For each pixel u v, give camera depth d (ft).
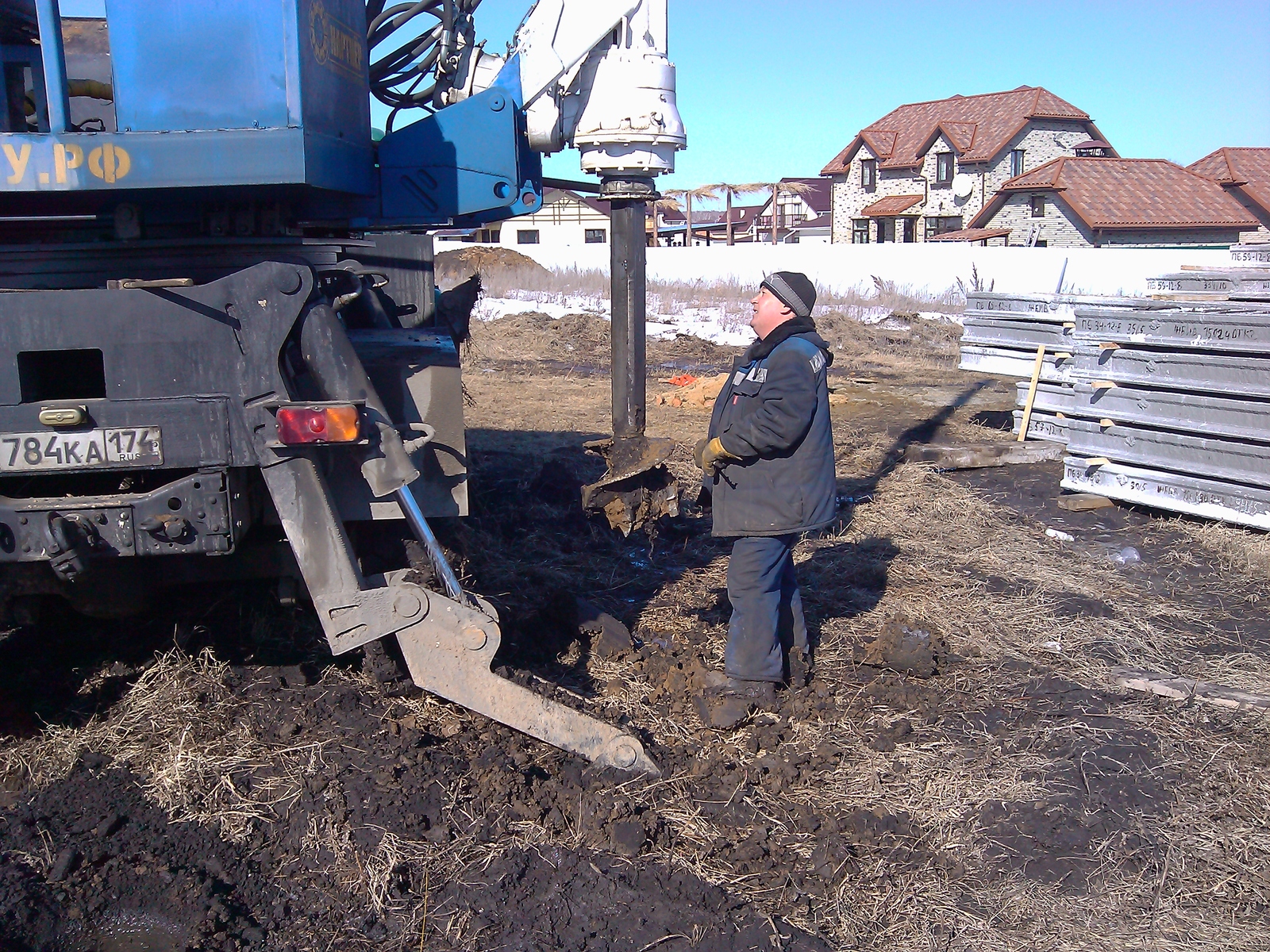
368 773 11.00
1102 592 18.08
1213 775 11.85
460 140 14.25
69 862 9.44
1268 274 25.05
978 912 9.52
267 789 10.76
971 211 142.41
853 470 26.53
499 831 10.27
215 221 11.98
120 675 12.77
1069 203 126.31
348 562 10.91
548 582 17.69
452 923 9.07
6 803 10.48
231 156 10.44
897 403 38.32
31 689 12.44
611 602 17.07
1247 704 13.50
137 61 10.23
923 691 13.74
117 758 11.23
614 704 13.07
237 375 10.46
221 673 12.85
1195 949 9.00
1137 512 23.15
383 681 12.25
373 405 10.88
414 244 17.67
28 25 12.11
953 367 49.90
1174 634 16.22
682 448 28.58
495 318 66.80
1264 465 20.15
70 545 10.07
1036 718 13.28
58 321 10.14
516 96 14.66
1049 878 10.02
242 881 9.50
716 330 62.59
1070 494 24.50
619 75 14.58
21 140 10.12
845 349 55.36
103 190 10.46
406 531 13.30
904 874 10.03
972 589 17.94
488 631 11.14
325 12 11.44
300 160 10.53
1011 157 139.95
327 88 11.50
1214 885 9.88
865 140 152.35
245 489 10.99
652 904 9.39
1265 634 16.20
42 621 14.11
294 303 10.46
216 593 14.83
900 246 82.64
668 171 15.28
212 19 10.25
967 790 11.50
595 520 21.08
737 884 9.80
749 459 12.87
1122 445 23.08
